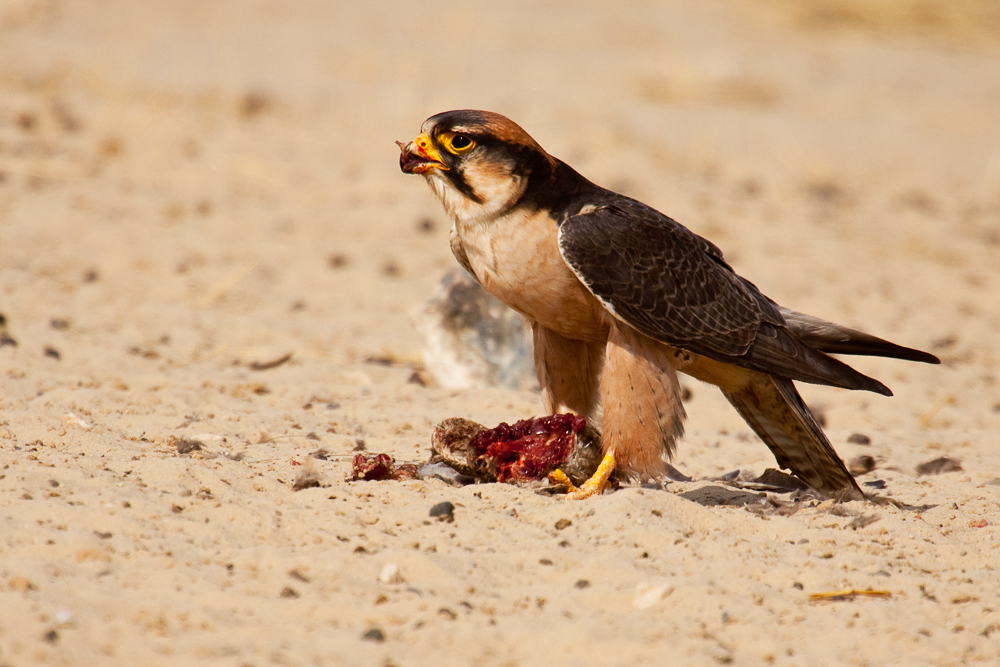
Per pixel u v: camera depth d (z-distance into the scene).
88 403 9.98
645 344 8.61
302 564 6.65
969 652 6.08
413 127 25.34
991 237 22.12
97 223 18.36
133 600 6.05
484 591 6.55
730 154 26.28
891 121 29.88
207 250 17.66
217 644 5.68
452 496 8.00
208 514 7.30
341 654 5.67
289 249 18.17
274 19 35.66
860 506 8.38
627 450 8.48
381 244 18.84
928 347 15.64
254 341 13.80
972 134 29.14
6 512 6.98
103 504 7.18
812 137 28.05
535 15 39.59
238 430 9.70
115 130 23.34
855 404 12.97
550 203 8.59
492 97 27.88
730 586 6.71
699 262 8.81
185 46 30.48
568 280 8.49
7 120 23.05
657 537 7.32
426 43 34.00
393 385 12.02
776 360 8.80
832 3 42.09
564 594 6.52
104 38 30.69
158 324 14.12
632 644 5.88
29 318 13.77
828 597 6.72
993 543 7.73
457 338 12.64
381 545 7.09
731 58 33.16
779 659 5.93
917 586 6.89
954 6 42.25
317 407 10.95
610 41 36.06
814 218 22.59
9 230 17.62
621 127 26.61
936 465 10.13
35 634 5.55
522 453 8.66
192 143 23.03
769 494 8.76
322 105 26.48
